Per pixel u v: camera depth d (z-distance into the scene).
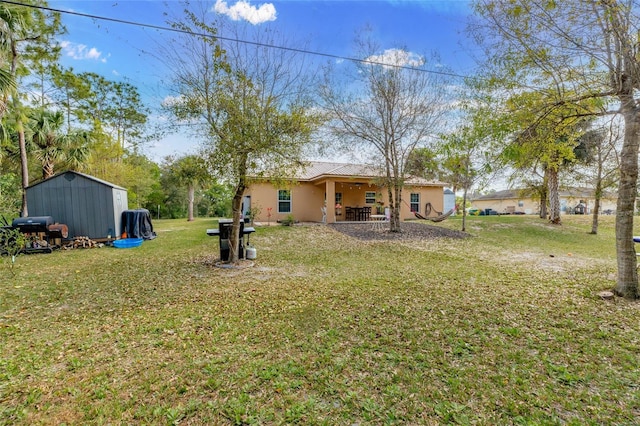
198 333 3.53
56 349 3.16
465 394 2.38
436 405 2.26
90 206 9.91
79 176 9.84
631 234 4.64
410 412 2.19
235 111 5.96
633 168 4.53
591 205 26.03
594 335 3.39
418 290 5.17
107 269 6.71
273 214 15.60
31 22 10.48
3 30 8.87
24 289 5.25
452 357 2.95
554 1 3.70
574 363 2.82
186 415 2.18
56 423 2.11
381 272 6.54
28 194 9.55
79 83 16.31
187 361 2.91
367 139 11.41
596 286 5.25
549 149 4.91
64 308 4.37
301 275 6.29
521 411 2.18
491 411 2.19
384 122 11.28
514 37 4.13
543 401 2.29
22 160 11.68
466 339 3.32
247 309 4.30
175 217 28.14
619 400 2.29
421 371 2.71
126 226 10.79
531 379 2.57
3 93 8.80
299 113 6.33
